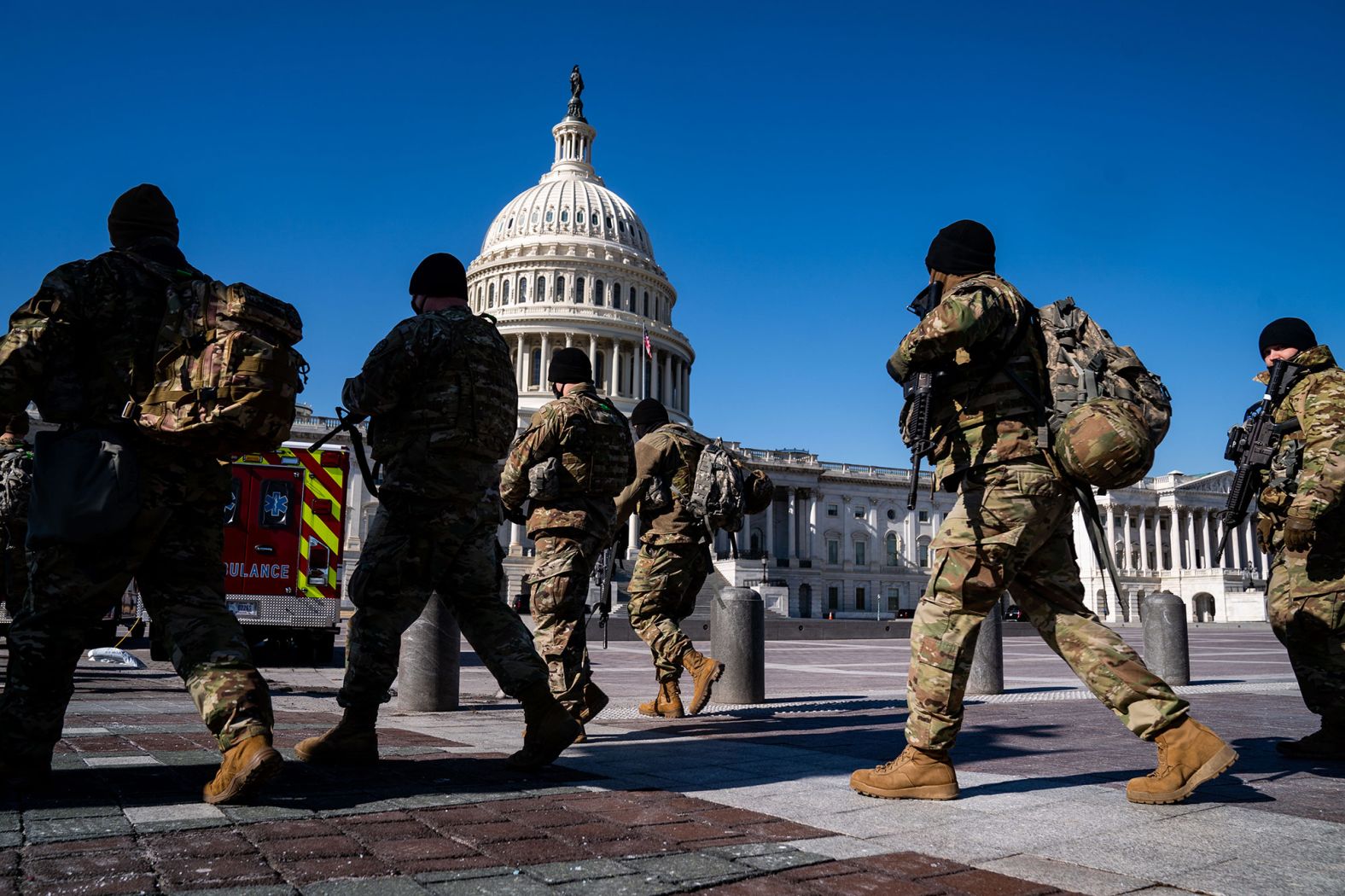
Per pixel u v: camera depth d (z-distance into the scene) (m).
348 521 65.00
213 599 3.64
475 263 92.88
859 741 5.87
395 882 2.52
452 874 2.61
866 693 10.09
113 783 3.72
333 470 14.13
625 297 90.38
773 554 88.88
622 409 84.31
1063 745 5.65
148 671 11.52
